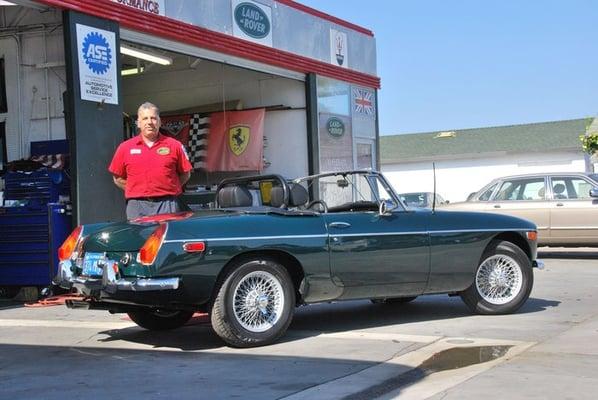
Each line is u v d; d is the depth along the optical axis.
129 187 7.12
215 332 6.12
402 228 6.70
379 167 17.36
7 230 9.09
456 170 36.16
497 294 7.40
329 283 6.29
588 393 4.38
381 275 6.58
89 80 9.04
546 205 13.33
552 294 8.91
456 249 7.02
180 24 10.85
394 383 4.77
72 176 8.83
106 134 9.26
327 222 6.32
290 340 6.24
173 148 7.14
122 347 6.09
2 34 10.41
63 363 5.47
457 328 6.69
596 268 11.95
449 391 4.50
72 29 8.83
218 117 15.68
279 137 15.16
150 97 16.48
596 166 32.84
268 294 6.02
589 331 6.37
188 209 7.41
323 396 4.44
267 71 13.41
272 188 6.63
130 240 5.67
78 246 6.12
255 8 12.74
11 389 4.68
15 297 9.30
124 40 10.01
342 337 6.35
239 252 5.77
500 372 4.93
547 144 34.31
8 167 9.85
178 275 5.52
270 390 4.58
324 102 15.08
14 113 10.45
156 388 4.67
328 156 15.16
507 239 7.54
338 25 15.54
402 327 6.83
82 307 6.12
